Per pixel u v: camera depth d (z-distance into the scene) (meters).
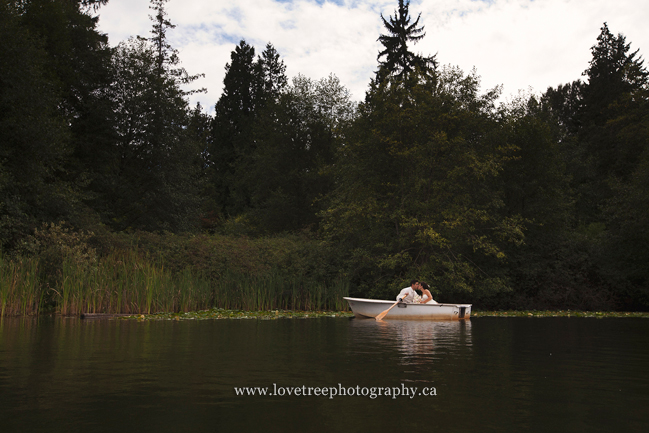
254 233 30.67
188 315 12.14
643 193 19.86
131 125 24.77
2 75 15.73
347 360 5.20
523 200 21.45
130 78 24.61
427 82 18.94
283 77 47.62
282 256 18.17
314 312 14.61
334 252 19.11
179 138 26.47
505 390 3.83
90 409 3.21
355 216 18.09
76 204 18.17
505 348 6.39
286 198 29.91
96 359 5.20
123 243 16.92
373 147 18.84
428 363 5.05
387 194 18.72
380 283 18.23
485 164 17.05
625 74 36.47
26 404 3.33
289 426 2.87
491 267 19.75
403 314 12.24
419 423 2.95
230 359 5.23
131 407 3.27
